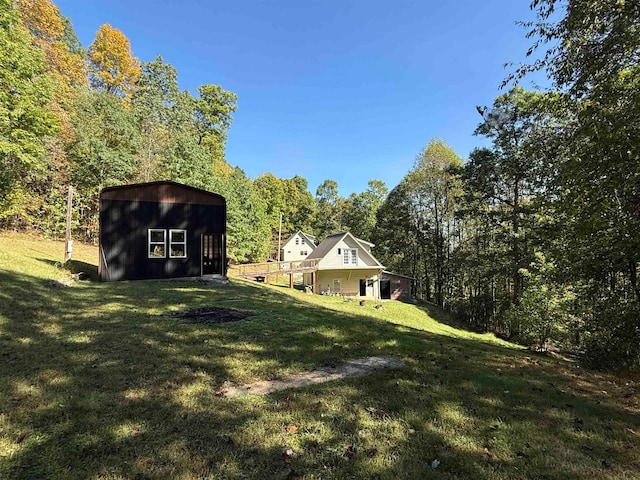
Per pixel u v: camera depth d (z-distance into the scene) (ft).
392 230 110.22
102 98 71.36
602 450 8.95
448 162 89.10
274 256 160.97
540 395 12.60
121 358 14.10
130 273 39.11
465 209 71.20
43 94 39.17
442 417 10.35
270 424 9.45
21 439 8.15
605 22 19.30
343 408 10.59
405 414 10.41
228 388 11.79
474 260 68.85
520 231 57.00
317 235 180.34
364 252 87.30
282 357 15.26
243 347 16.31
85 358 13.92
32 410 9.55
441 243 93.30
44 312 20.95
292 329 20.11
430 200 94.68
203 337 17.56
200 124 121.49
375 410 10.55
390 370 14.28
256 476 7.26
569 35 21.01
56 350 14.69
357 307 62.39
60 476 6.98
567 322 43.65
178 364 13.73
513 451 8.72
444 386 12.80
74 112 64.90
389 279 92.32
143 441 8.37
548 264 47.11
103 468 7.29
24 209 55.31
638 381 17.42
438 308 85.76
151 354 14.74
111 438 8.43
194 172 76.43
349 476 7.42
